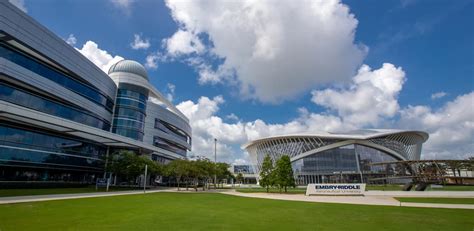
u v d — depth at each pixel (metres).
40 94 42.03
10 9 34.81
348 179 88.31
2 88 36.34
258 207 21.94
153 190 52.75
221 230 11.84
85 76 49.78
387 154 94.62
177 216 15.89
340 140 93.38
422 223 14.11
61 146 45.66
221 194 41.19
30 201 22.73
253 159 122.00
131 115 63.00
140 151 62.69
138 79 65.94
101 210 18.19
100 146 55.56
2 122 36.75
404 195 36.44
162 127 78.12
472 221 14.80
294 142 98.50
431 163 45.81
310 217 16.19
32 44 38.06
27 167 39.88
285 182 45.81
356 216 16.67
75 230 11.37
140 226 12.51
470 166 44.69
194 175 57.72
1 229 11.31
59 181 45.75
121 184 61.41
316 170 91.00
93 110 52.53
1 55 35.41
